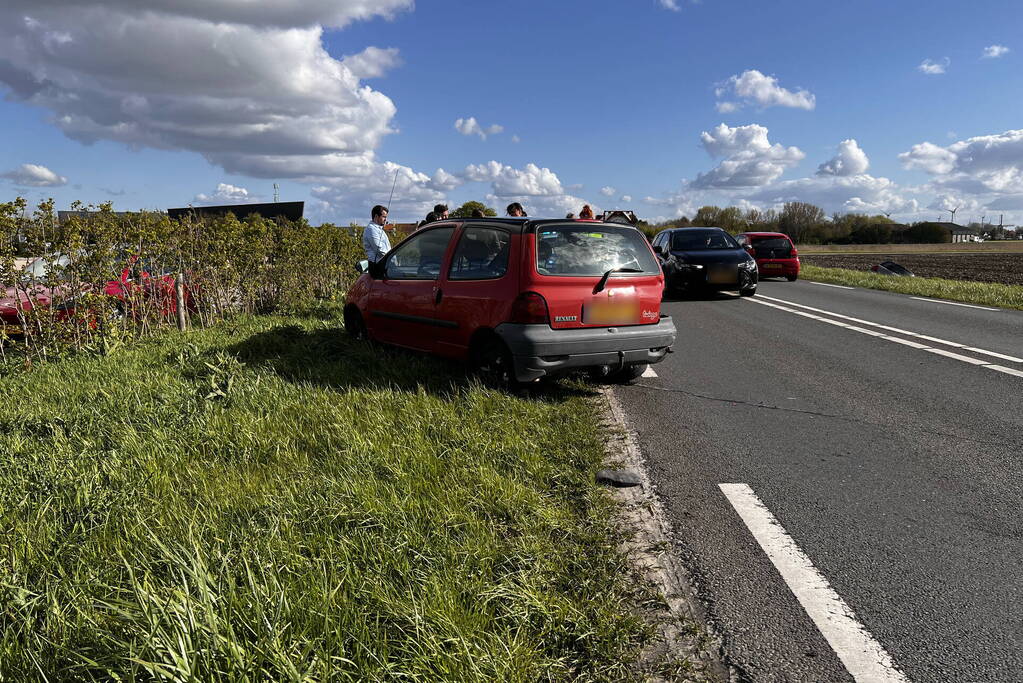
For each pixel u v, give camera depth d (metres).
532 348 5.46
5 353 8.07
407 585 2.58
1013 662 2.32
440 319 6.39
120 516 3.30
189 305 10.97
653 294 6.06
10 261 7.42
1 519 3.23
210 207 32.78
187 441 4.40
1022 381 6.39
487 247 6.04
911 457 4.38
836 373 6.91
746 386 6.40
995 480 3.96
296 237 13.23
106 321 8.18
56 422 4.81
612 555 3.01
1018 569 2.94
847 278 19.81
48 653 2.19
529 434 4.56
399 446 4.14
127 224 9.00
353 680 2.05
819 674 2.27
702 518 3.47
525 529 3.17
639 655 2.35
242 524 3.16
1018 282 21.86
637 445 4.63
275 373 6.28
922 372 6.87
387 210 10.24
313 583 2.50
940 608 2.65
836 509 3.58
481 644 2.25
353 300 7.91
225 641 2.04
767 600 2.71
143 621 2.21
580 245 5.86
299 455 4.16
